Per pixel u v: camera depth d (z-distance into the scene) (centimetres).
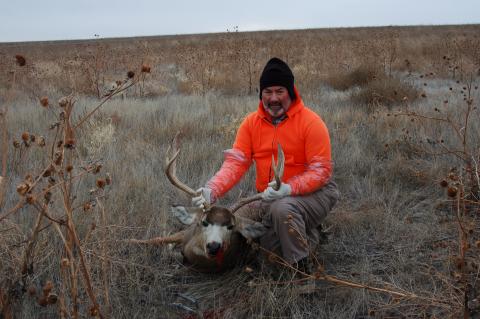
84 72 1462
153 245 495
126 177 626
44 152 670
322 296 429
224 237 422
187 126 922
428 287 427
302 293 421
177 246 498
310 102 1164
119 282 434
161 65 2116
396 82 1209
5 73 1452
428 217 572
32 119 930
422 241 511
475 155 659
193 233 462
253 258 482
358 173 717
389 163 724
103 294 393
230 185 490
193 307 424
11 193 559
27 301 388
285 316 403
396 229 537
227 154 502
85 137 805
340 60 1845
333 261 493
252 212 496
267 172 492
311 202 454
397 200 627
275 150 483
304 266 444
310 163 460
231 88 1481
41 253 430
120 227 479
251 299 412
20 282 384
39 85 1398
